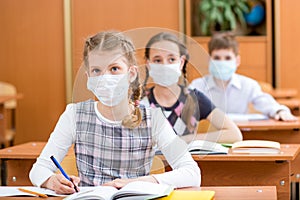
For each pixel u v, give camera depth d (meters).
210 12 6.68
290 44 6.66
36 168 2.22
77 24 6.48
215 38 4.66
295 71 6.67
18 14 6.53
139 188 1.90
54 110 6.56
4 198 2.01
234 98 4.60
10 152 3.06
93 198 1.85
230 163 2.90
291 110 5.30
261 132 3.99
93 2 6.46
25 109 6.60
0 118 5.48
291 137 3.98
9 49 6.57
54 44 6.51
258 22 6.72
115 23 6.48
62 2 6.48
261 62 6.63
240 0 6.70
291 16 6.63
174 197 1.88
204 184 2.93
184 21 6.50
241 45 6.63
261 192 2.04
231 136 3.23
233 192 2.05
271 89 6.14
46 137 6.60
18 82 6.59
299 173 3.33
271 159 2.76
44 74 6.55
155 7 6.48
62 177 2.11
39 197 2.02
